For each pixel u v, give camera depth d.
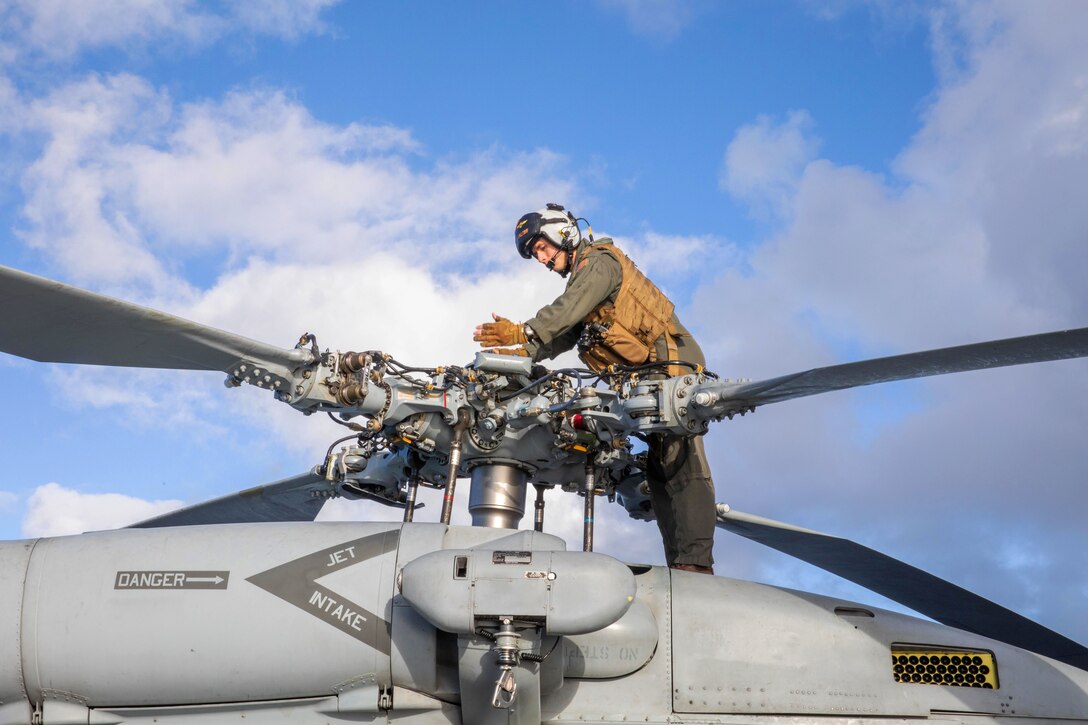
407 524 7.22
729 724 6.92
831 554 8.80
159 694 6.78
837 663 7.12
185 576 6.85
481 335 7.99
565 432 7.62
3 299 6.25
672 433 7.41
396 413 7.75
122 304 6.43
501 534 7.11
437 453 8.08
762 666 7.08
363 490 8.85
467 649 6.40
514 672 6.36
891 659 7.21
